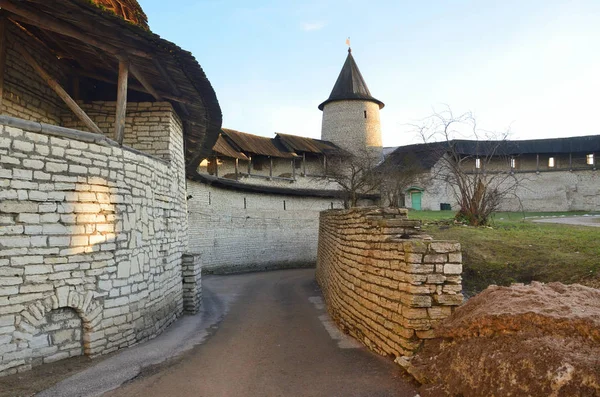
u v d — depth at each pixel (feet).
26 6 20.85
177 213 33.76
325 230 46.98
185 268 35.19
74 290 19.58
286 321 31.58
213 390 17.26
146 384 17.92
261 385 17.70
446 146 110.93
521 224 60.03
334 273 34.17
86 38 23.20
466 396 13.76
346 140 131.13
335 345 23.68
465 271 37.37
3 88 24.08
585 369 11.09
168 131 31.32
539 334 13.17
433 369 15.92
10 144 17.43
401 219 22.20
